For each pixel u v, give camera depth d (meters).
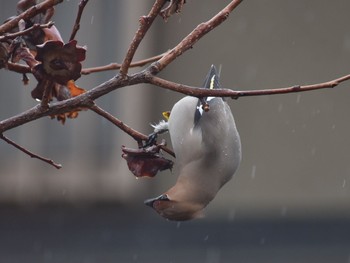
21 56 4.48
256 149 14.53
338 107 14.47
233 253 14.03
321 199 14.59
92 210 14.15
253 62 14.29
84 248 13.95
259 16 14.30
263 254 14.16
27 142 14.07
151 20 4.22
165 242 14.05
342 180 14.58
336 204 14.59
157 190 14.17
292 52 14.32
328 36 14.31
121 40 13.78
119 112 13.91
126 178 14.08
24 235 13.99
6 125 4.35
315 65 14.34
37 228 14.03
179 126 5.49
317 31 14.31
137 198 14.15
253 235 14.30
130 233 14.03
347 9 14.29
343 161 14.55
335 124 14.49
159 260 13.86
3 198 14.05
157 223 14.17
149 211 14.18
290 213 14.55
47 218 14.10
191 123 5.46
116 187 14.08
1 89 14.00
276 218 14.53
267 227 14.41
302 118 14.49
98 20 13.76
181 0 4.32
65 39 13.65
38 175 14.08
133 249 13.96
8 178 14.02
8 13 13.52
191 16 13.84
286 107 14.45
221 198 14.50
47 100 4.34
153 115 13.92
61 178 14.09
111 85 4.30
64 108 4.36
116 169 14.07
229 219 14.37
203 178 5.21
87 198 14.12
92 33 13.77
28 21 4.61
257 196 14.55
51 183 14.09
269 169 14.55
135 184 14.15
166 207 5.07
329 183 14.59
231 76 14.28
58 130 14.10
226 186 14.53
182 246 14.02
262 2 14.29
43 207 14.12
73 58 4.04
